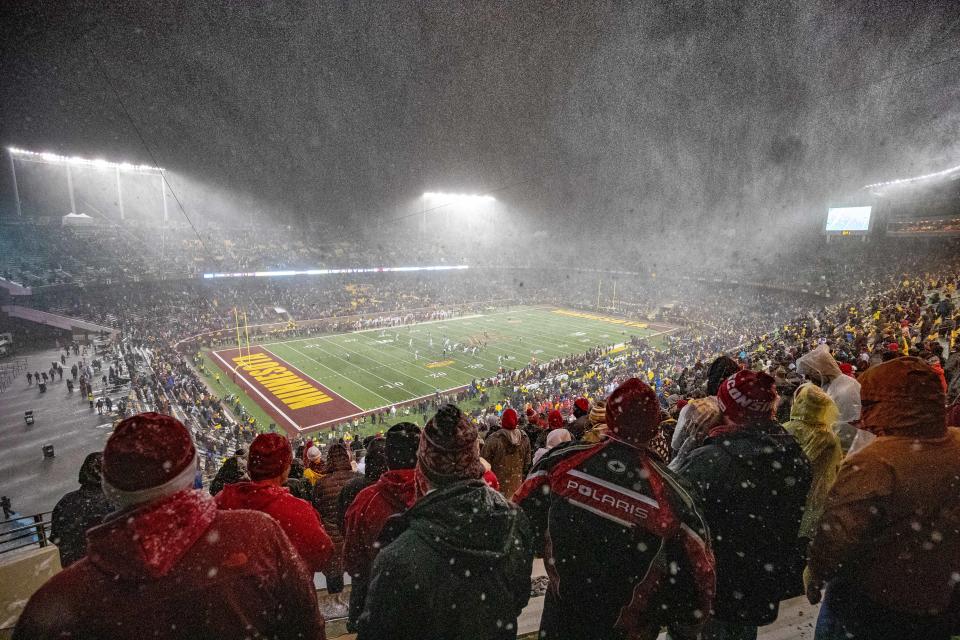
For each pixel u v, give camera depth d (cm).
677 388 1395
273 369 3884
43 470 1916
